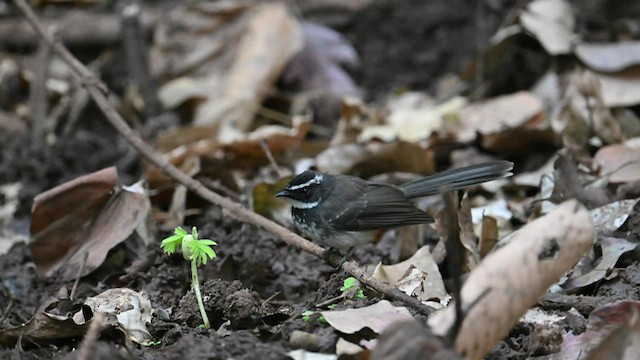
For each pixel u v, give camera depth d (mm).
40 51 15594
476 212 11289
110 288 10000
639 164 11367
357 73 17266
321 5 17641
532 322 8195
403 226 10133
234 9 16875
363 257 10609
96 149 14891
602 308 7660
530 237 6820
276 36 16281
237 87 15859
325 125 16281
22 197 13461
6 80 16125
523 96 13719
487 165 10266
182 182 11305
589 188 10828
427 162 12648
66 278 10352
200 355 7332
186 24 16953
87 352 6480
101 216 10734
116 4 17453
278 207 11859
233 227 11070
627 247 9398
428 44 17312
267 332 7828
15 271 10859
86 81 12430
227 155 13719
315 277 10219
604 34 14742
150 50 16922
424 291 9320
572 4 15477
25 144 14945
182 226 11273
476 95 15203
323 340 7551
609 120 12656
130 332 8508
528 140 12812
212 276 10109
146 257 10328
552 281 6852
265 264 10414
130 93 15977
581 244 6887
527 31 14633
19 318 9711
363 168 12992
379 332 7504
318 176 10320
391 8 17594
